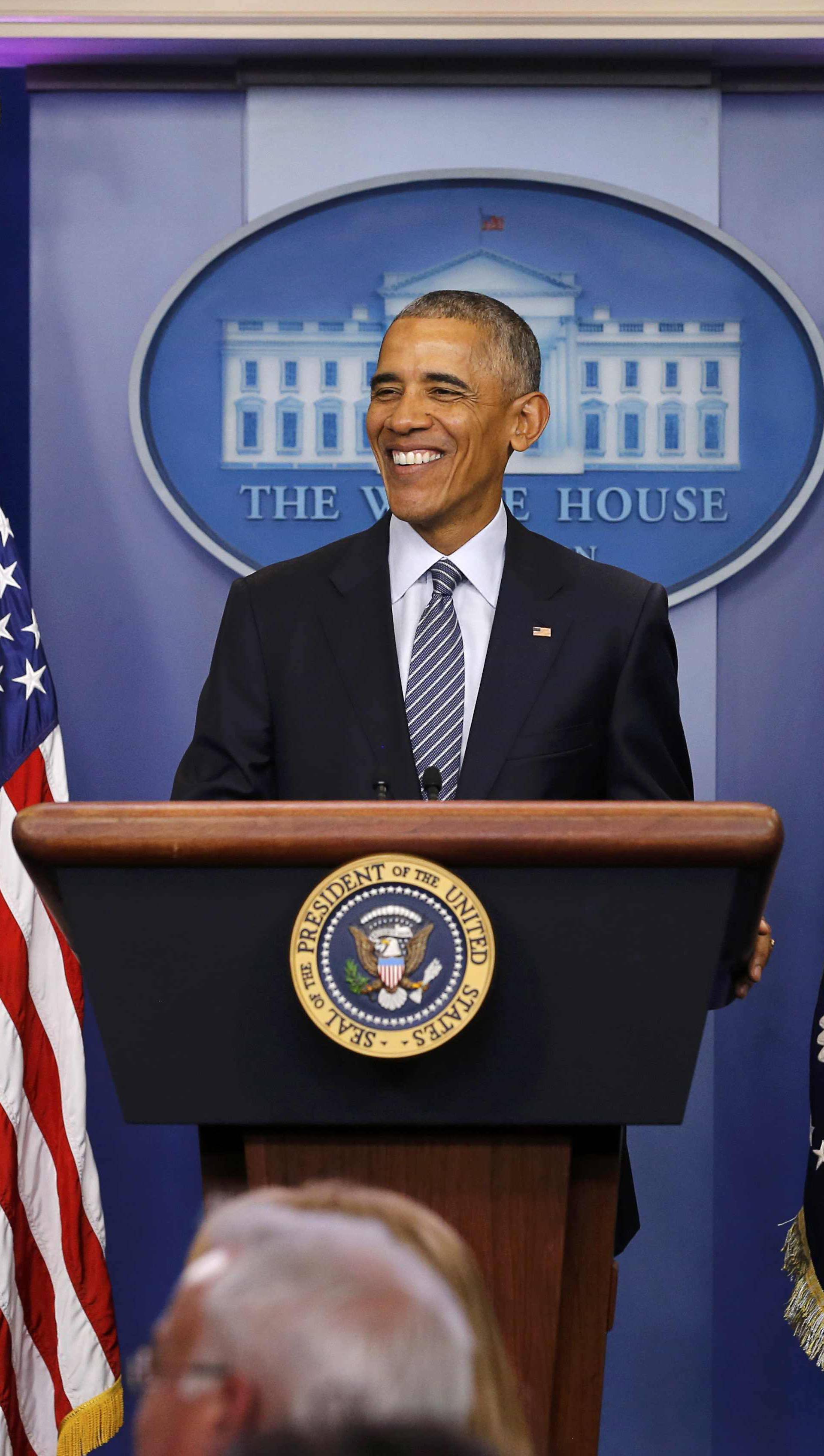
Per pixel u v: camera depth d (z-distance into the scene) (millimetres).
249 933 2473
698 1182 7527
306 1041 2479
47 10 7547
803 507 7594
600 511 7652
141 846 2432
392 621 4570
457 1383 1067
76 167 7812
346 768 4324
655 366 7699
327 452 7699
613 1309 3141
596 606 4629
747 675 7668
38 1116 6566
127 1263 7531
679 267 7703
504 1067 2467
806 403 7652
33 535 7715
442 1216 2568
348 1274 1106
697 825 2400
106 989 2494
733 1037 7562
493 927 2453
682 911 2441
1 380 8062
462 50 7688
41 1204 6523
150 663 7699
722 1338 7520
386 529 4883
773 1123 7535
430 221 7734
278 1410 1045
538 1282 2561
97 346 7773
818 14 7504
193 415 7695
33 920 6664
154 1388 1100
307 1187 1292
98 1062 7594
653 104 7781
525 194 7727
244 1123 2508
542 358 7719
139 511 7742
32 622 6945
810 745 7625
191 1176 7578
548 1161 2566
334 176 7789
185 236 7812
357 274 7730
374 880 2396
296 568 4797
